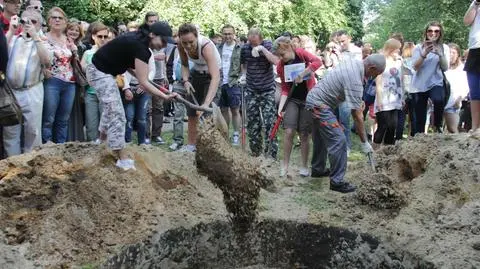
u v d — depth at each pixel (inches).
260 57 291.1
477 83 235.1
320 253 209.0
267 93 295.6
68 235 180.1
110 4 700.7
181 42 234.4
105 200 201.0
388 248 187.3
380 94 293.7
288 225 211.5
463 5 685.3
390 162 251.4
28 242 172.6
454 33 692.1
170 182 230.1
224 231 209.9
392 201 213.8
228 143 204.7
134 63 201.0
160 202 214.1
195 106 202.4
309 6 905.5
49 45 255.6
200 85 268.1
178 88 271.7
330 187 241.1
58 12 256.8
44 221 180.5
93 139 287.7
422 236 183.9
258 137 303.7
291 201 232.7
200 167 198.2
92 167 215.0
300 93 254.8
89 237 183.6
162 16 626.8
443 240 178.4
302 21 914.1
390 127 297.9
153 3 646.5
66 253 171.6
